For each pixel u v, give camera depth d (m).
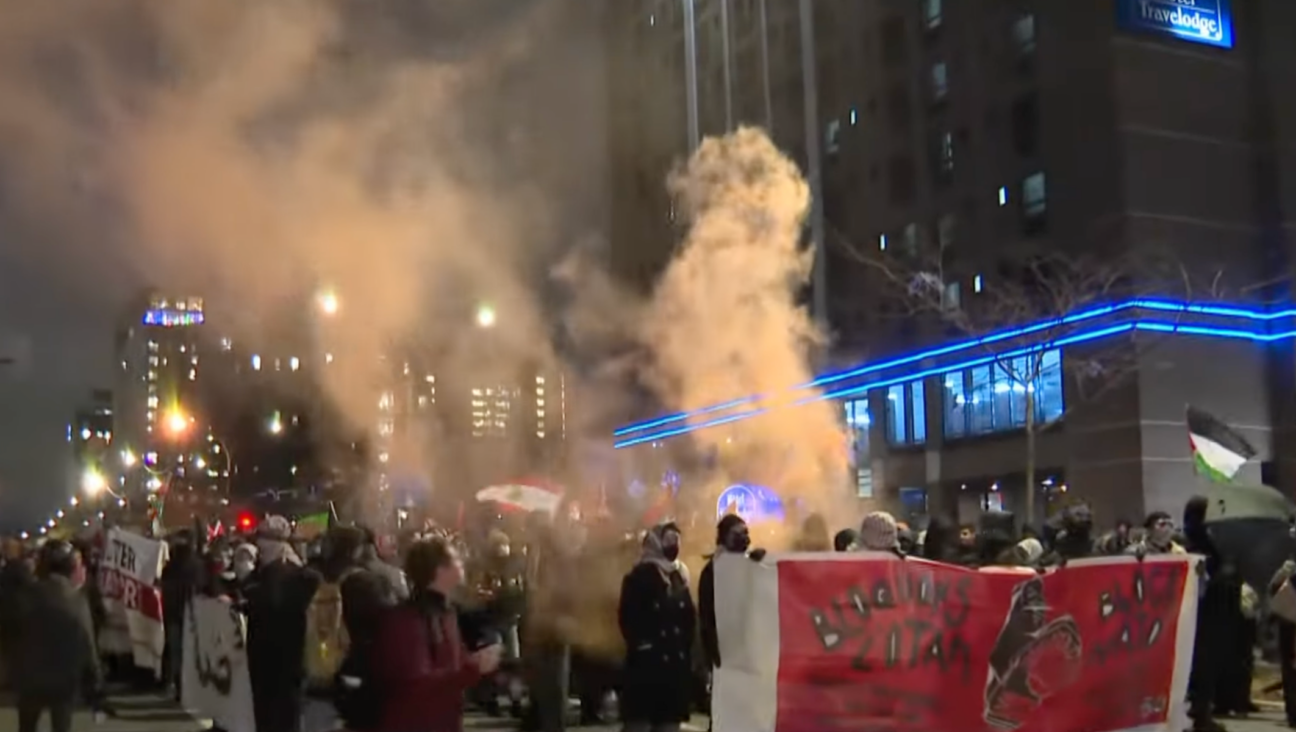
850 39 50.00
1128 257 34.47
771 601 7.40
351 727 5.34
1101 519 34.22
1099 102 35.94
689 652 8.92
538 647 10.95
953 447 41.22
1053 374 36.69
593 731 11.57
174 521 44.69
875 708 7.39
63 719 8.99
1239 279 35.88
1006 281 38.16
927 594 7.57
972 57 42.25
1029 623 7.75
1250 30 37.34
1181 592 8.37
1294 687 11.03
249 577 11.03
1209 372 34.78
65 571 9.17
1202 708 10.20
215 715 10.45
